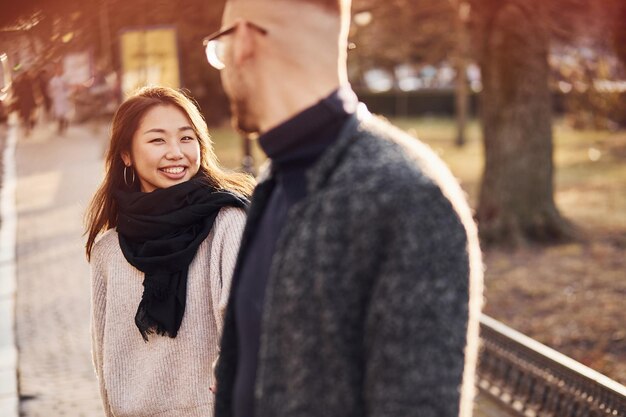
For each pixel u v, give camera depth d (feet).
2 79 11.23
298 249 4.96
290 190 5.43
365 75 95.71
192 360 8.89
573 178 62.54
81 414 19.67
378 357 4.65
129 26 27.20
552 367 15.99
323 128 5.28
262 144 5.42
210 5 27.84
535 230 38.93
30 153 68.44
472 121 119.65
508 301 29.60
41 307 29.04
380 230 4.74
